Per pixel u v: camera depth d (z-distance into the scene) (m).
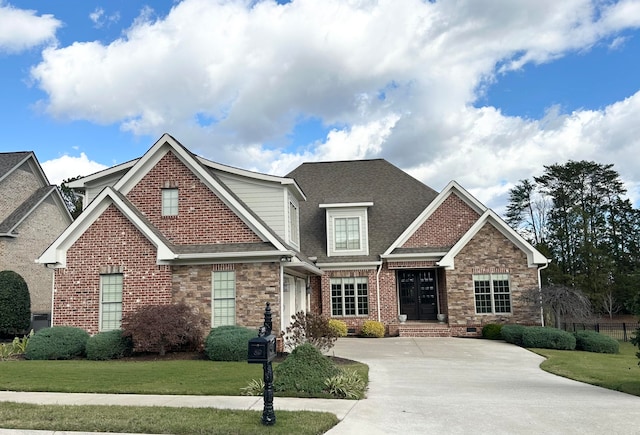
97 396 9.66
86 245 16.94
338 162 32.22
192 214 18.11
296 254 19.38
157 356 15.45
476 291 23.81
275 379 10.16
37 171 30.19
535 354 18.09
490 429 7.26
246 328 15.59
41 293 27.86
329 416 7.82
